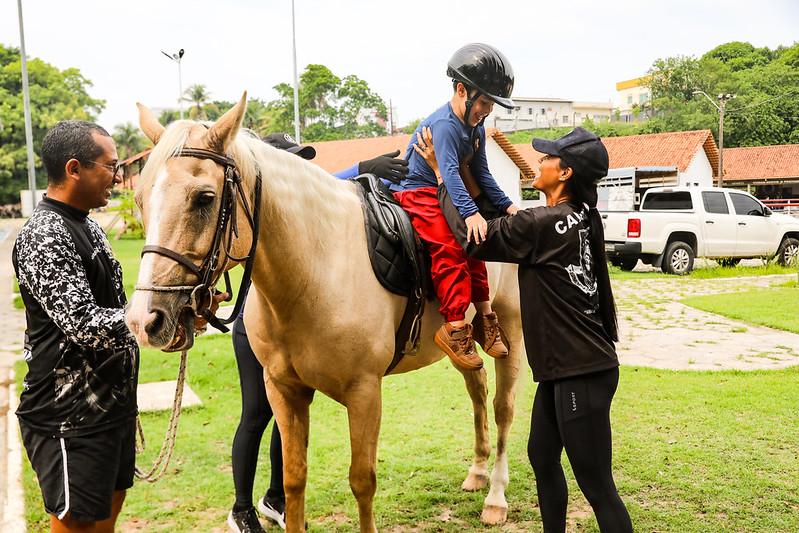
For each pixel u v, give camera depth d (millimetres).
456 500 3648
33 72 56125
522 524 3391
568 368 2488
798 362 6441
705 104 44844
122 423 2273
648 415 4863
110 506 2254
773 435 4402
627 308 9750
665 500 3521
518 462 4168
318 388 2754
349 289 2643
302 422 2842
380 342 2723
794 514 3328
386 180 3221
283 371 2717
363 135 53844
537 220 2516
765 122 42875
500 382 3643
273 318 2619
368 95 54250
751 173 34938
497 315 3668
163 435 4656
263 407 3178
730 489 3609
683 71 49625
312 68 52688
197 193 2004
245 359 3164
